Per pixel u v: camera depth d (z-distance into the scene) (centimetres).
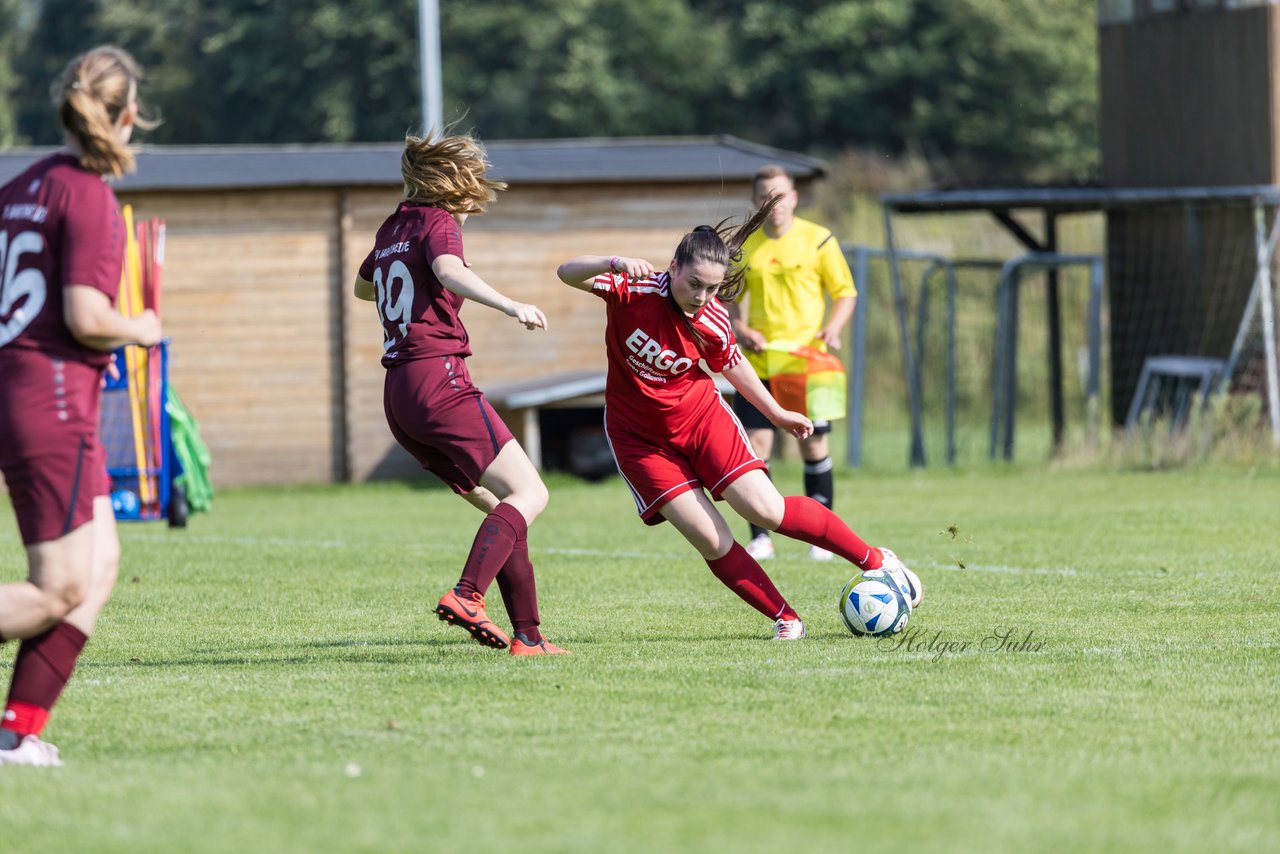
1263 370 5888
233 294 6384
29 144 17388
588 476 6306
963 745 1558
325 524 4625
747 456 2230
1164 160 6412
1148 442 5909
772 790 1366
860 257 6656
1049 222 6719
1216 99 6122
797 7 15075
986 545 3597
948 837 1222
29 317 1453
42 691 1495
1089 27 14875
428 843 1201
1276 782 1414
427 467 2150
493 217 6500
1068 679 1920
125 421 4325
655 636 2330
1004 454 6769
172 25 16262
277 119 14675
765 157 6838
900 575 2317
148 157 6856
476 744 1561
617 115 14450
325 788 1370
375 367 6488
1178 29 6294
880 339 9788
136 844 1207
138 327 1466
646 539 3959
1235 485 5131
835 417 3362
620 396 2206
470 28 14362
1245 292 6028
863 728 1639
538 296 6556
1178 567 3147
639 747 1546
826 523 2281
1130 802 1338
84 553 1480
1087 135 14825
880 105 14838
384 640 2322
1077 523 4075
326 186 6347
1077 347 9594
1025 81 14662
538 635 2169
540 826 1247
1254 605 2614
